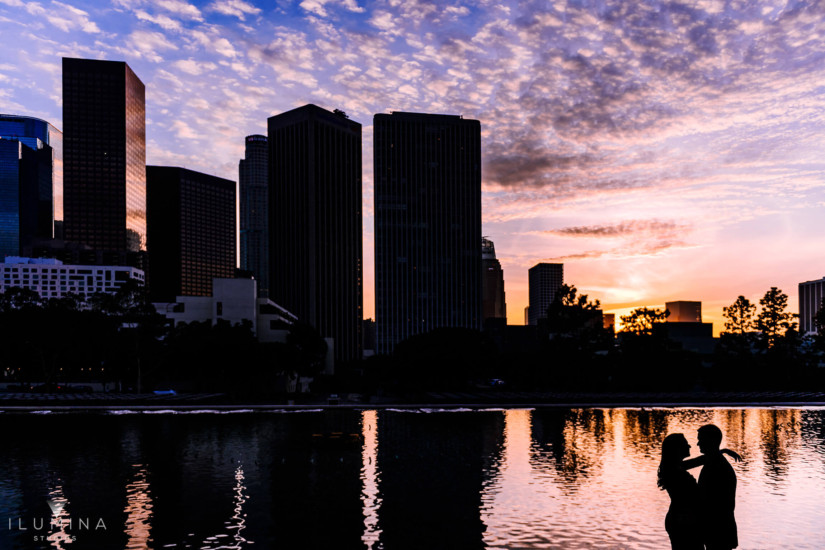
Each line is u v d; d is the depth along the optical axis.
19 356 127.81
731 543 11.31
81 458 49.34
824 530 29.72
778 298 146.50
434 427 70.25
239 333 130.00
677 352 145.62
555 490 37.91
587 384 137.00
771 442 58.22
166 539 28.25
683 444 12.43
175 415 83.94
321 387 191.50
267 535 28.80
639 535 28.58
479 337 151.00
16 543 27.83
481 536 28.55
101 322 127.75
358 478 41.53
